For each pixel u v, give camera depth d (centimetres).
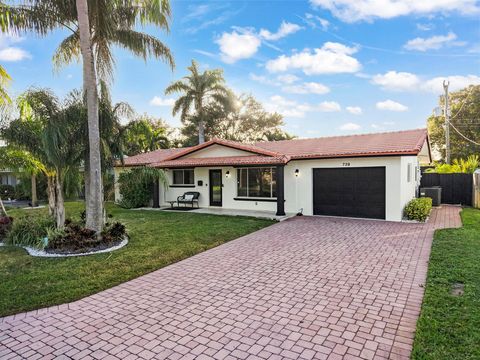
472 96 3225
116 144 1001
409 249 777
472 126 3222
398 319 421
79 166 959
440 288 513
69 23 969
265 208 1503
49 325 432
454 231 948
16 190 2445
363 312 444
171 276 624
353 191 1292
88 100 859
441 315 420
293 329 402
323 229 1059
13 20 904
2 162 1016
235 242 898
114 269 666
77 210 1631
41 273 641
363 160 1256
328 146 1448
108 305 494
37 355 360
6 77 1092
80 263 705
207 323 425
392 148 1185
